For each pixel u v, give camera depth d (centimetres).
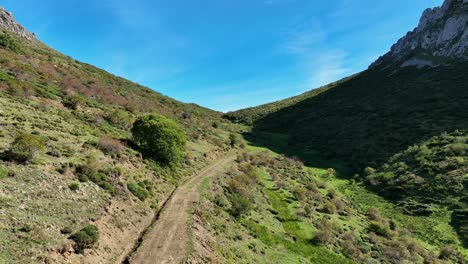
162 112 8319
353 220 5100
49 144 3192
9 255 1625
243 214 3947
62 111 4734
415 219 5241
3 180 2239
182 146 4788
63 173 2719
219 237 3022
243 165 6181
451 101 9719
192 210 3253
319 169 7994
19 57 6594
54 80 6259
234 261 2709
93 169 2947
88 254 1988
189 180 4503
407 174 6544
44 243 1830
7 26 11100
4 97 4169
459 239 4550
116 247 2270
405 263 3972
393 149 8044
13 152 2561
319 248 3775
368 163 7788
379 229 4791
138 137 4553
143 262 2180
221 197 4091
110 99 6956
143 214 2934
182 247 2456
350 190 6781
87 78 8038
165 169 4331
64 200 2370
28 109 4109
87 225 2195
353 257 3834
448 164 6262
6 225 1831
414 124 8912
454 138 7200
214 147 7088
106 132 4666
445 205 5316
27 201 2142
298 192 5403
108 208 2597
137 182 3425
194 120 9569
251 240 3353
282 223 4234
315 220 4594
